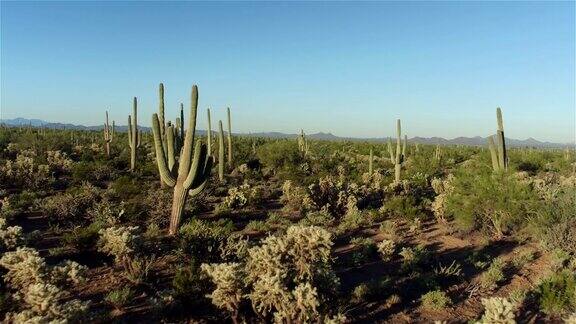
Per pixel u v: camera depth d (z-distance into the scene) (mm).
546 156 45031
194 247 10242
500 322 7117
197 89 12938
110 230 9469
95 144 41062
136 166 28641
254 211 17359
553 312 8391
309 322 7160
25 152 33250
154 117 12867
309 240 7570
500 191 13734
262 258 7473
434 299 8820
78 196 15680
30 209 15766
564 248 11750
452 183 16781
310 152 42125
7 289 8266
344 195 17547
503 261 11555
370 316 8242
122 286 8945
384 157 45594
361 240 12922
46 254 10773
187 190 13109
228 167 29078
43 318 6207
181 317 7703
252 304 7328
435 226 15539
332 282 7727
